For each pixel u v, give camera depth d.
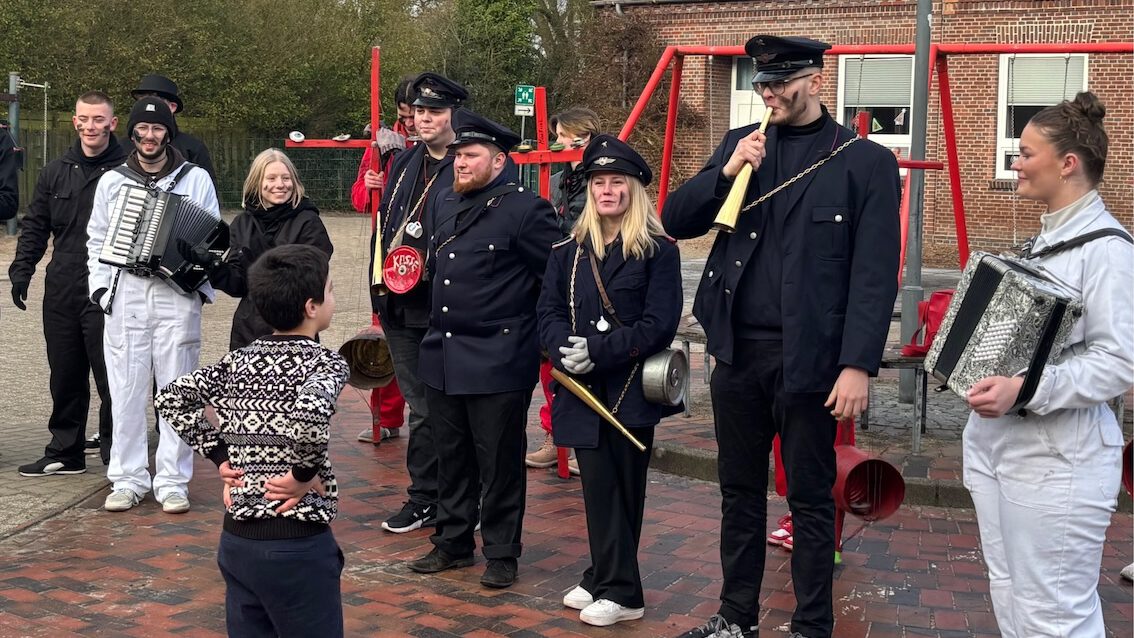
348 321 13.09
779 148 4.18
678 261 4.74
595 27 25.19
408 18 32.94
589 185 4.73
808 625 4.20
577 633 4.59
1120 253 3.21
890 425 7.92
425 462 5.93
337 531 5.91
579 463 4.71
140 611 4.77
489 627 4.64
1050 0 19.25
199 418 3.35
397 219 5.79
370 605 4.88
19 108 24.00
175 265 5.99
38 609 4.77
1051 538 3.29
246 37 29.73
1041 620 3.32
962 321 3.38
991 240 19.77
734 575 4.42
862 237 4.02
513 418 5.07
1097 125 3.32
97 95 6.69
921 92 8.65
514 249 5.10
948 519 6.21
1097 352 3.19
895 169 4.09
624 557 4.69
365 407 8.97
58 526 5.89
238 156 28.91
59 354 6.75
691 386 9.50
